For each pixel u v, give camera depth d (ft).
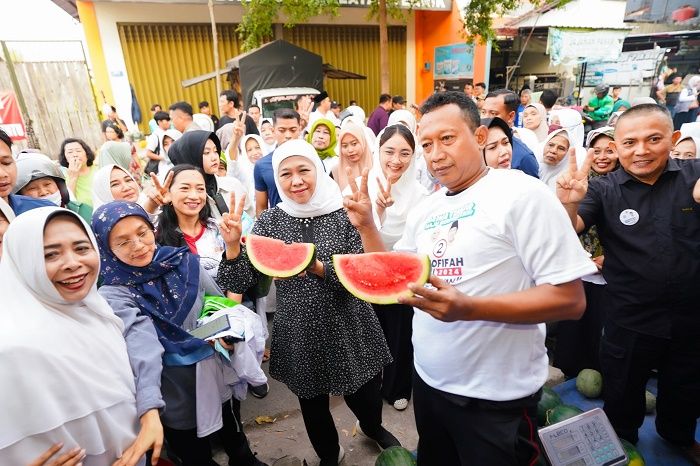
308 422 7.64
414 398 6.07
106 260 6.12
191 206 7.92
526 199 4.42
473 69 40.55
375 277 5.15
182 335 6.18
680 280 6.63
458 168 4.80
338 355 7.05
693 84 35.50
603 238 7.45
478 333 4.87
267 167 12.16
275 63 31.99
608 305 7.57
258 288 8.25
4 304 4.53
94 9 32.63
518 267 4.71
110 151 14.79
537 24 36.83
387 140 9.68
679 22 42.93
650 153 6.49
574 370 10.45
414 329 5.78
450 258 4.87
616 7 38.73
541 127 15.61
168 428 6.35
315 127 13.97
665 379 7.47
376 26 43.34
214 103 38.29
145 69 35.22
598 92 32.63
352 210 5.84
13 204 7.90
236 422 7.72
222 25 37.11
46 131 27.50
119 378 5.15
